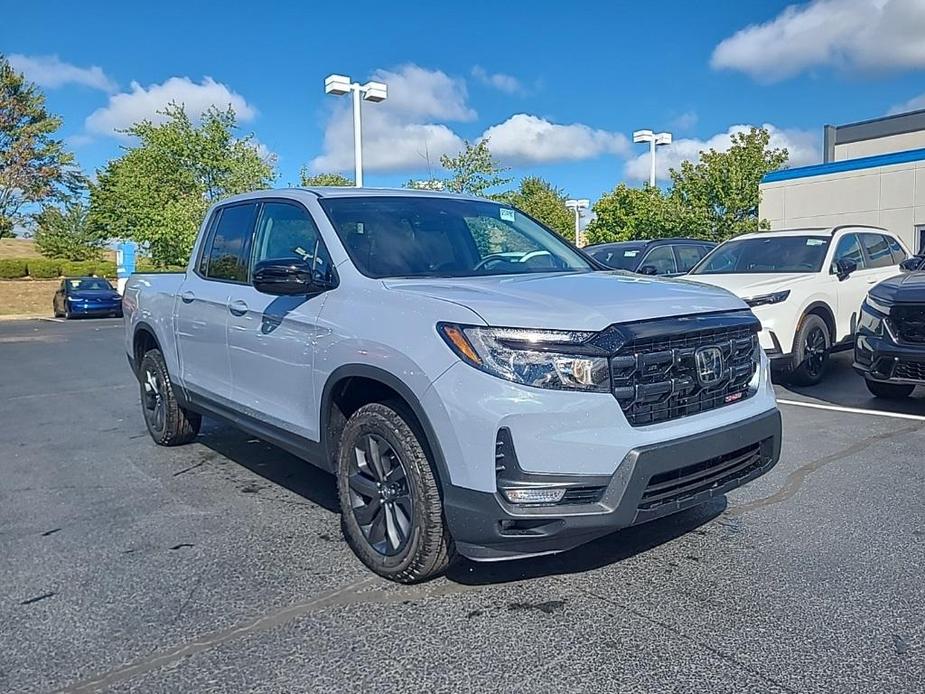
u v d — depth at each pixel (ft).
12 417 25.93
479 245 14.74
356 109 57.88
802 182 71.20
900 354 21.98
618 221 83.56
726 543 12.84
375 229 13.88
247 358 14.98
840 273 28.68
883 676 8.79
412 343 10.69
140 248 110.01
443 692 8.66
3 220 131.23
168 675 9.12
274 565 12.36
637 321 10.39
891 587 11.07
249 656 9.52
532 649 9.54
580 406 9.77
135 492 16.52
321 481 17.15
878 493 15.29
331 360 12.21
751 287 27.02
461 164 73.26
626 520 9.96
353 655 9.50
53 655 9.62
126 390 31.45
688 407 10.87
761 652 9.35
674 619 10.24
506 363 9.84
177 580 11.83
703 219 68.18
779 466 17.30
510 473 9.80
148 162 103.30
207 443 20.93
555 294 10.93
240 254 16.20
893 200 65.82
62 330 67.77
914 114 95.61
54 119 132.98
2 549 13.25
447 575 11.80
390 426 11.25
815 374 27.58
